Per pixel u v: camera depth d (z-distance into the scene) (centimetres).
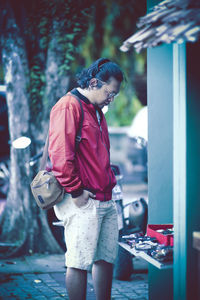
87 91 333
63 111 315
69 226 328
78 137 319
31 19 620
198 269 281
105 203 333
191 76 277
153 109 371
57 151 311
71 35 622
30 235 603
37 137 625
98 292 353
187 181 280
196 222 282
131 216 488
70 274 329
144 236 363
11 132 630
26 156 621
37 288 461
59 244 604
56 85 621
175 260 291
